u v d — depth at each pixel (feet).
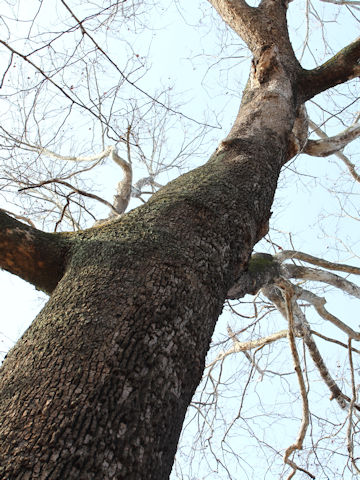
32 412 4.50
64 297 5.91
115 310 5.52
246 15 13.29
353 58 12.60
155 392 4.97
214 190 7.98
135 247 6.48
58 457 4.15
